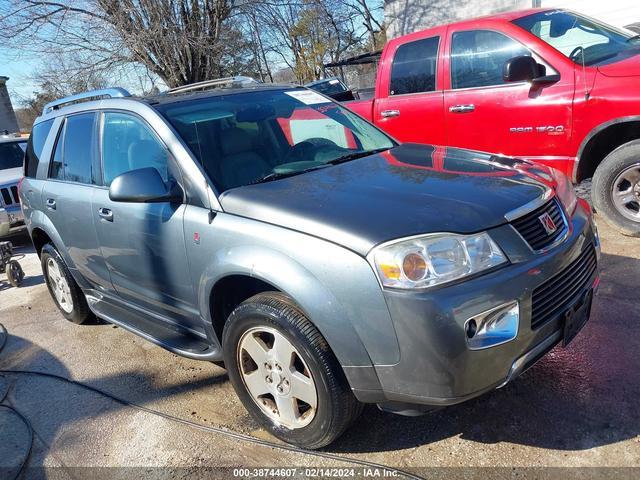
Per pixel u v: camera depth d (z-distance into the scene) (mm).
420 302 2221
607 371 3115
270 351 2748
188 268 3061
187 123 3324
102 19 15891
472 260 2320
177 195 3084
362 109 6402
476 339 2285
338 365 2496
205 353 3219
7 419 3492
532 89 5027
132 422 3275
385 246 2293
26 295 6023
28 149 5023
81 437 3199
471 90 5402
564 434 2686
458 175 2922
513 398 2996
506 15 5422
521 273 2371
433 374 2270
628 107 4523
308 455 2787
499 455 2615
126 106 3631
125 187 3020
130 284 3721
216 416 3225
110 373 3912
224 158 3184
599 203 4977
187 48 16016
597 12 12531
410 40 5898
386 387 2385
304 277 2443
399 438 2820
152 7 15445
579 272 2725
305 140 3641
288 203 2689
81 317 4742
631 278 4148
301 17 22969
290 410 2764
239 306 2799
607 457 2510
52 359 4273
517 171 3014
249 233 2686
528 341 2391
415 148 3637
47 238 4832
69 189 4117
